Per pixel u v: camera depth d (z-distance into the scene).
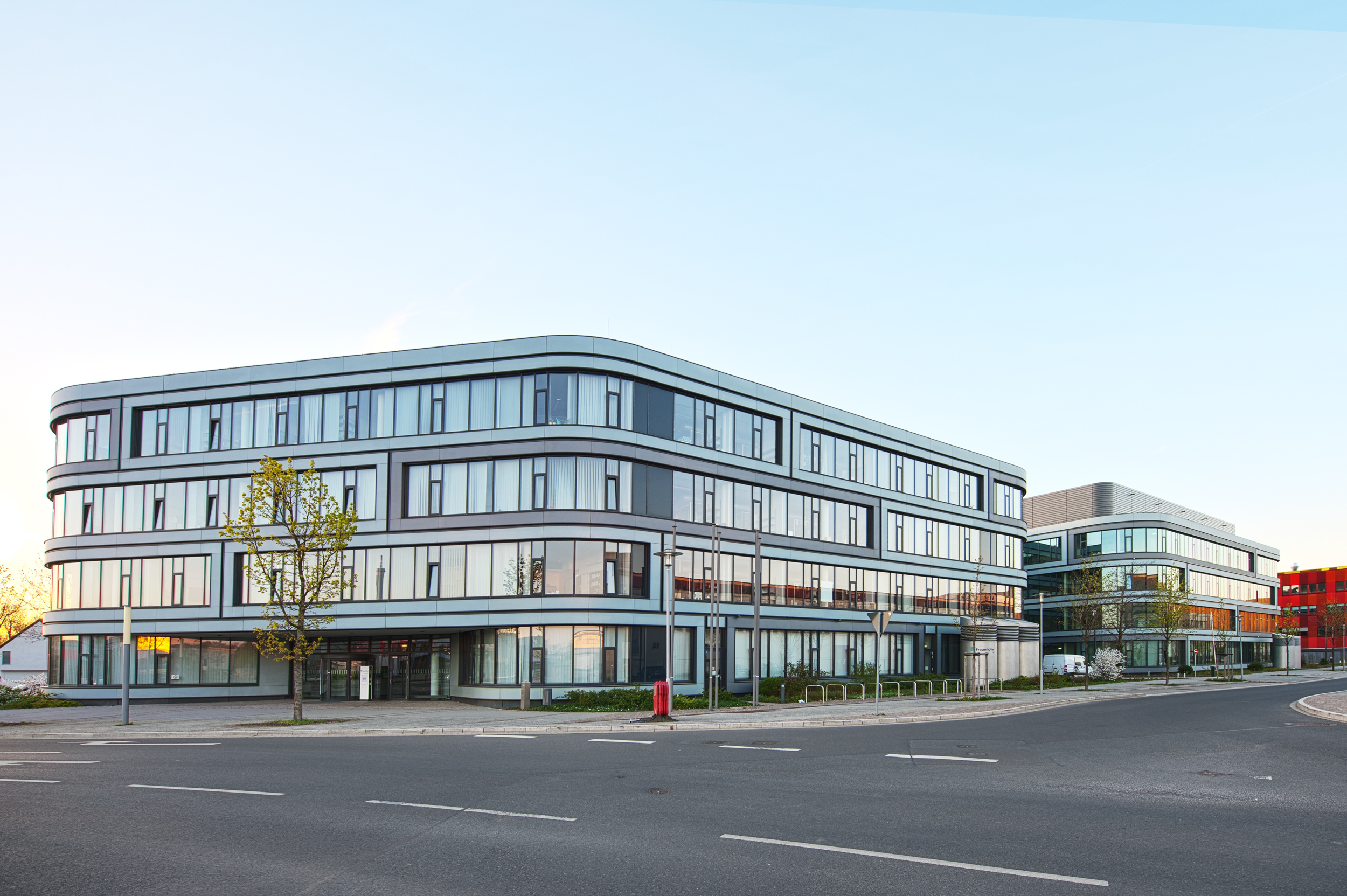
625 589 39.16
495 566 38.97
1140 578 81.25
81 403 45.16
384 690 43.31
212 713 34.84
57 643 44.88
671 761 17.38
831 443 51.12
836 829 10.96
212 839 10.58
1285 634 87.12
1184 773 15.77
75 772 16.50
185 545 43.16
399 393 41.06
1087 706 34.66
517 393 39.69
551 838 10.52
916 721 27.42
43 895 8.37
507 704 37.97
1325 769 16.28
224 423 43.34
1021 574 66.44
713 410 44.34
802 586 48.16
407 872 9.09
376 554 40.50
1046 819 11.52
